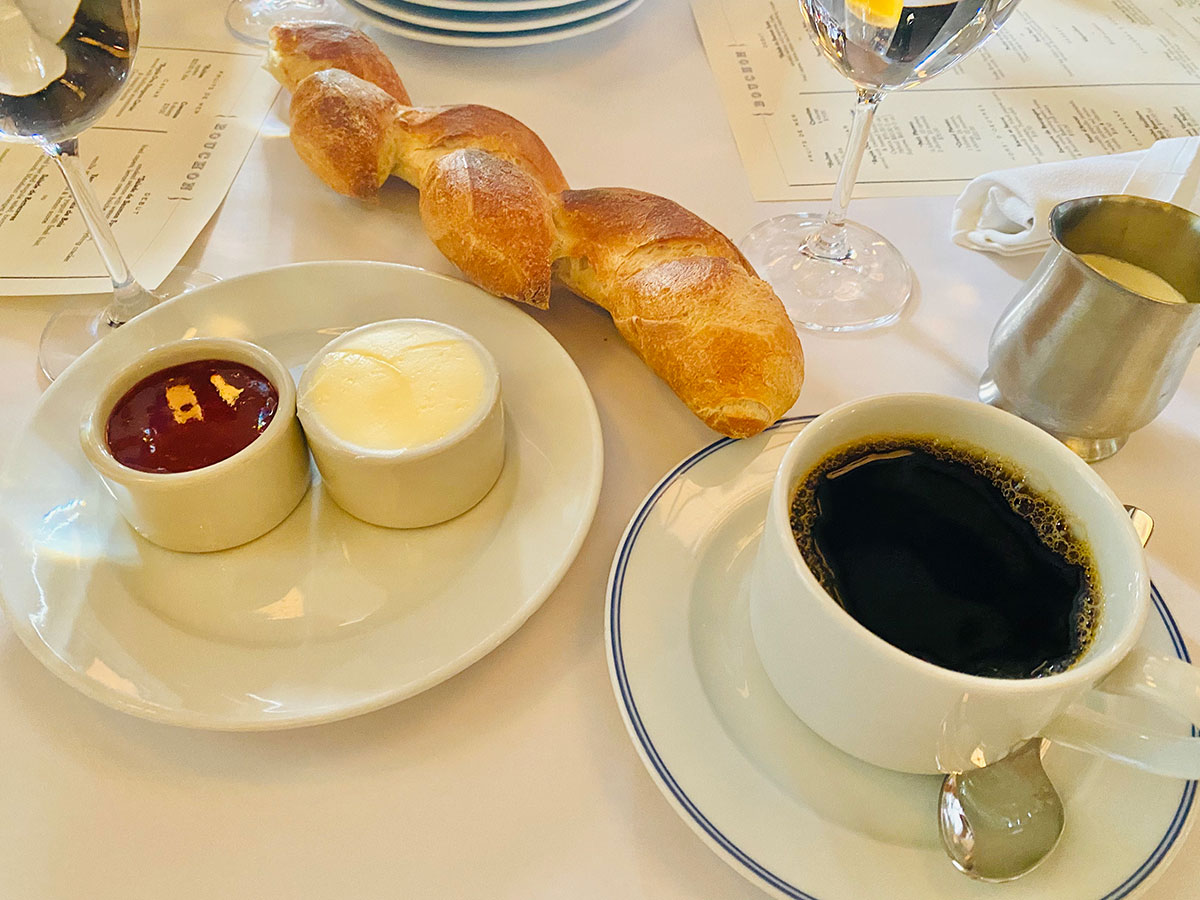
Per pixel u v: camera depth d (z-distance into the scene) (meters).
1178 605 0.45
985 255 0.66
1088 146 0.74
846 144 0.74
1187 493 0.50
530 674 0.42
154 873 0.35
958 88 0.80
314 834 0.37
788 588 0.33
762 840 0.34
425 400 0.46
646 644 0.40
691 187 0.70
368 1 0.78
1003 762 0.37
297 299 0.56
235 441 0.45
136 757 0.39
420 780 0.39
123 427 0.45
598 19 0.79
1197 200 0.59
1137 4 0.91
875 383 0.56
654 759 0.36
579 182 0.70
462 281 0.57
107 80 0.49
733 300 0.51
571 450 0.49
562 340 0.58
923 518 0.37
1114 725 0.33
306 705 0.38
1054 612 0.34
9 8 0.43
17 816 0.37
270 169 0.70
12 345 0.57
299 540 0.47
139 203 0.66
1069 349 0.47
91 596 0.42
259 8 0.85
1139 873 0.33
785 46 0.84
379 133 0.63
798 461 0.37
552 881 0.36
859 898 0.33
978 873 0.34
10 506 0.44
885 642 0.31
